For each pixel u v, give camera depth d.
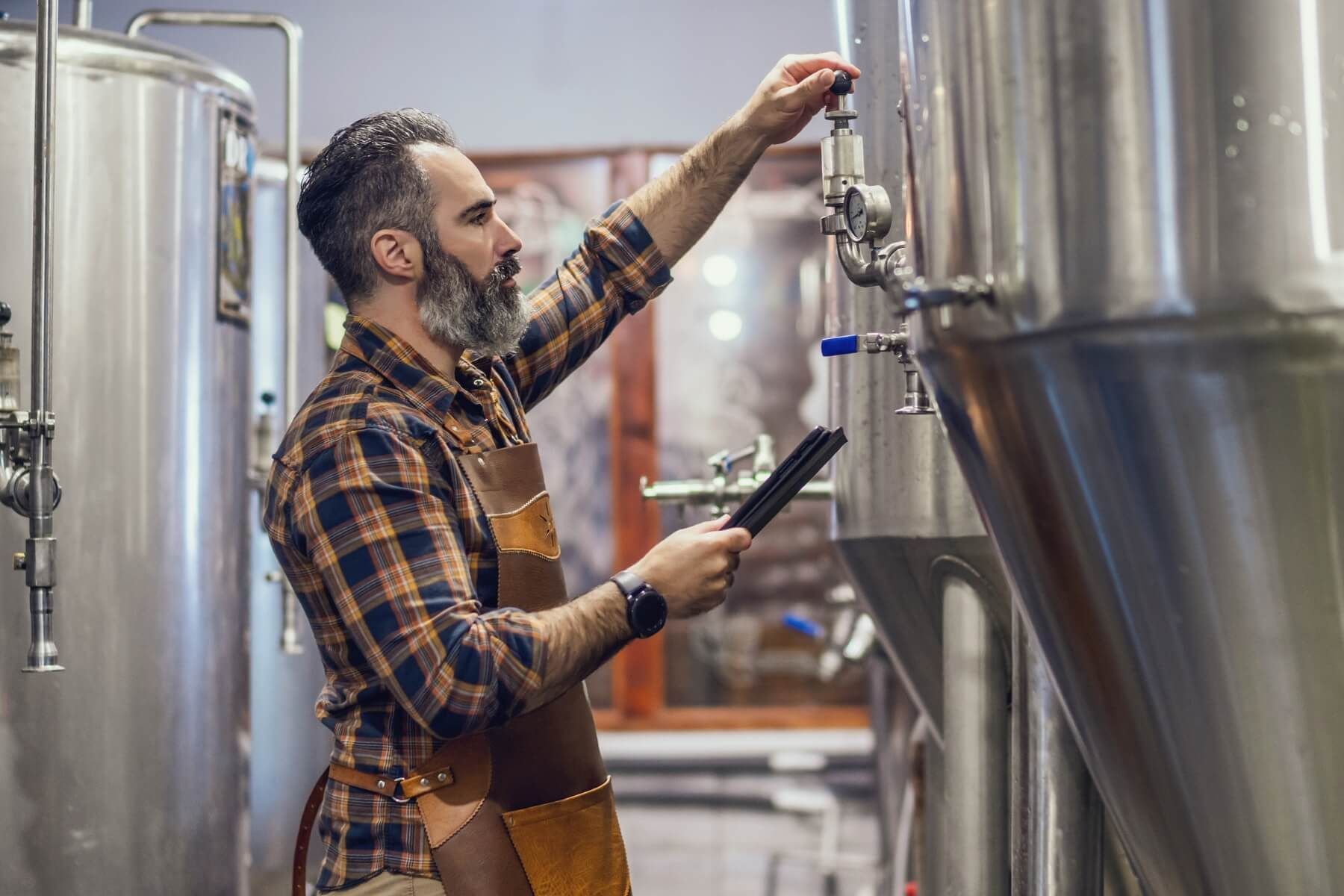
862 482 1.65
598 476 5.02
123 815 2.05
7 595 1.96
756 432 5.05
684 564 1.41
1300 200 0.86
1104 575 1.02
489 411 1.58
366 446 1.41
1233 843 1.04
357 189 1.55
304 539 1.45
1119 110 0.90
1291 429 0.89
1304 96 0.85
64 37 2.03
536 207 5.04
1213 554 0.95
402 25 5.00
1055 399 0.98
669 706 5.05
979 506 1.17
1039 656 1.30
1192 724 1.01
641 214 1.82
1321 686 0.95
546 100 5.00
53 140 1.74
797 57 1.74
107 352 2.04
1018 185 0.96
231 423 2.23
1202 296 0.88
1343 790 0.97
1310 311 0.86
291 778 3.17
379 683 1.47
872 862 3.97
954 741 1.57
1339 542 0.91
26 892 1.98
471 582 1.44
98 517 2.03
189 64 2.15
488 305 1.56
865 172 1.59
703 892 4.28
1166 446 0.93
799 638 5.06
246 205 2.28
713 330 5.06
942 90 1.04
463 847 1.43
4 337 1.77
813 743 4.92
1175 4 0.88
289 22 2.59
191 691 2.13
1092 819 1.39
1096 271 0.92
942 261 1.05
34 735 1.98
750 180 5.07
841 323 1.71
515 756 1.47
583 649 1.37
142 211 2.07
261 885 3.13
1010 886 1.56
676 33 4.99
